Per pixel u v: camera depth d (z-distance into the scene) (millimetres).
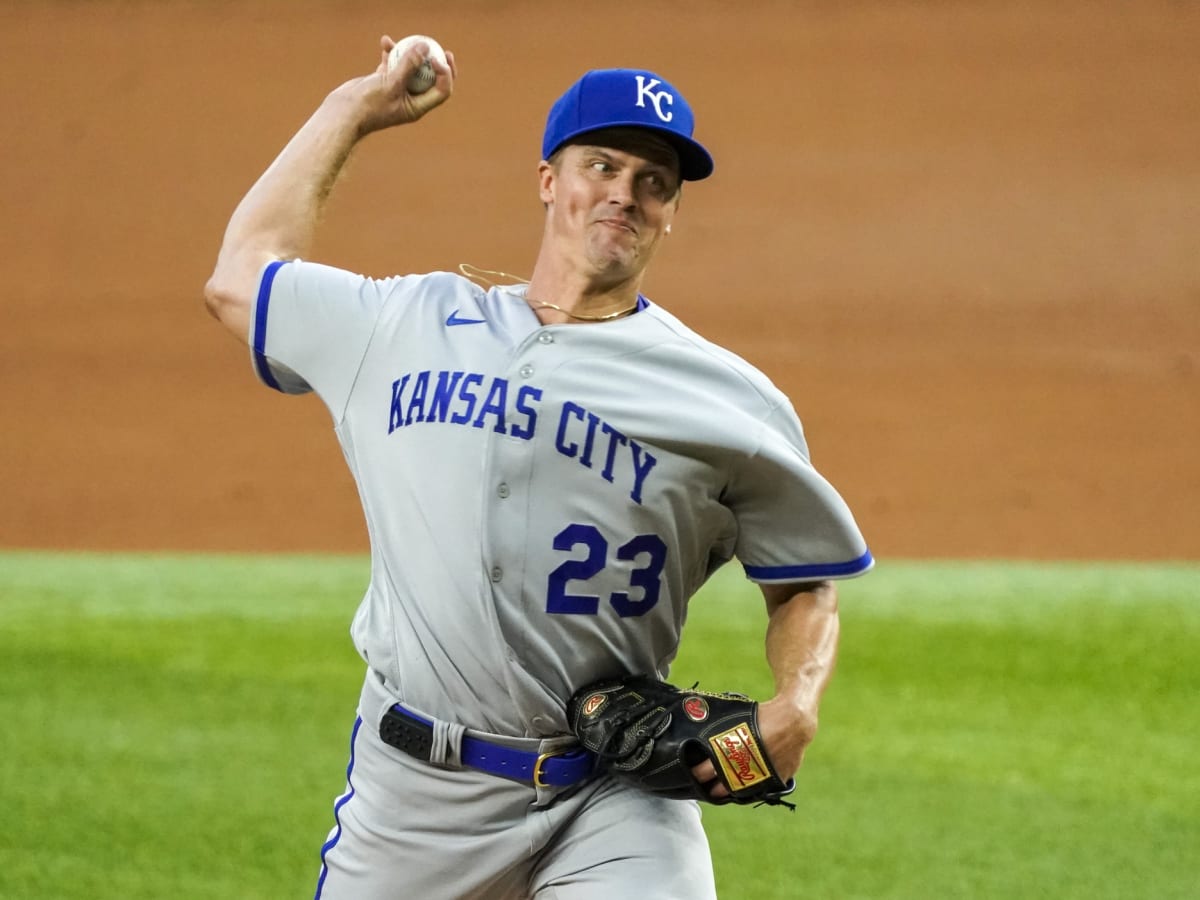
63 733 25031
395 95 13891
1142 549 44469
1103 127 75500
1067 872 20484
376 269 67875
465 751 12328
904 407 55812
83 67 83375
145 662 28750
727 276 66750
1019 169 73000
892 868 20578
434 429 12180
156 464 52688
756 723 11680
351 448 12852
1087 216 69562
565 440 11984
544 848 12625
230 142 77625
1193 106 76438
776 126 77250
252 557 40156
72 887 19422
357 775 12984
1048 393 56812
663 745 11695
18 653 29172
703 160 12453
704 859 12555
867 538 45688
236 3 88625
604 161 12336
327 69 83250
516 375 12141
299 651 29484
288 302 12812
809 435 53750
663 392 12133
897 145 75375
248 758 24078
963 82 79438
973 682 28062
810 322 63156
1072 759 24547
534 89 81500
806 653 12477
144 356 61250
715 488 12320
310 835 21234
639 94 12164
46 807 22016
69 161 76312
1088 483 49781
